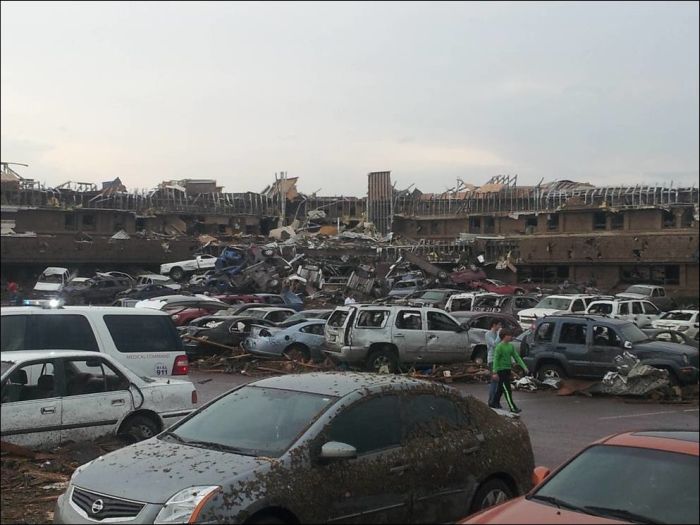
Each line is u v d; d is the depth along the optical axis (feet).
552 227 243.19
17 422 30.37
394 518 21.25
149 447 21.84
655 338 68.85
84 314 41.24
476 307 122.21
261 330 77.25
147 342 42.83
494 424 25.16
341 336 70.18
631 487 17.72
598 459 18.94
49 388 31.68
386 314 70.44
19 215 218.79
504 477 24.64
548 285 203.72
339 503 20.02
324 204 304.50
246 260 172.55
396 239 264.93
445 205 274.57
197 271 183.32
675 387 59.06
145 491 18.99
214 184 283.18
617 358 60.75
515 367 67.26
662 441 18.86
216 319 81.92
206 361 76.13
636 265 212.84
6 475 28.84
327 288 176.96
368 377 24.00
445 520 22.56
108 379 33.19
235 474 19.04
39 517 25.22
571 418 50.78
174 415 34.55
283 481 19.24
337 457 19.97
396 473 21.40
